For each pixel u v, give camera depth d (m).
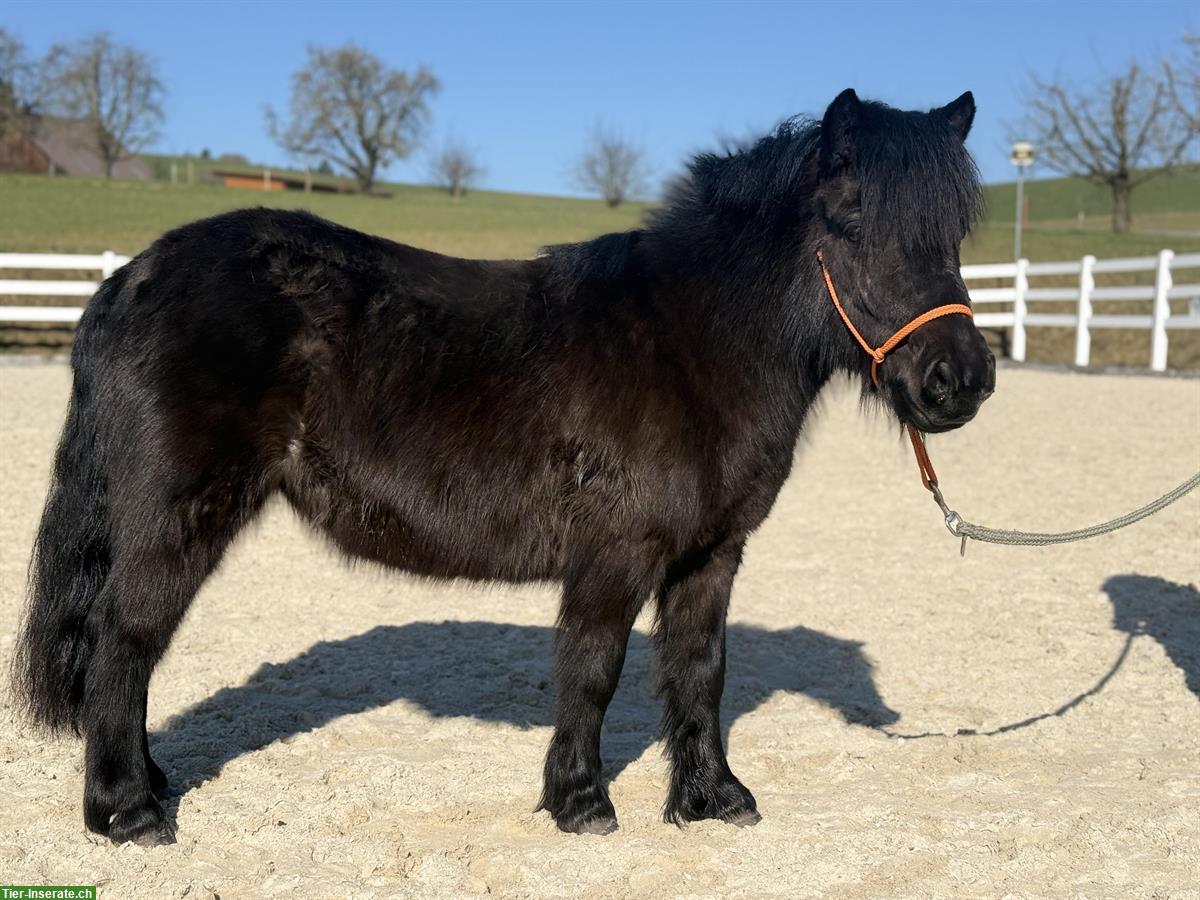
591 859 3.45
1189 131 41.88
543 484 3.60
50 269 24.81
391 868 3.40
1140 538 7.92
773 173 3.71
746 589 6.95
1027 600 6.62
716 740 3.86
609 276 3.77
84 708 3.66
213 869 3.36
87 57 71.44
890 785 4.11
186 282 3.56
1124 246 36.34
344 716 4.74
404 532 3.69
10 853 3.41
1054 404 14.36
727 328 3.62
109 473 3.57
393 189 91.94
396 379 3.60
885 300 3.41
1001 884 3.34
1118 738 4.62
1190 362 20.08
